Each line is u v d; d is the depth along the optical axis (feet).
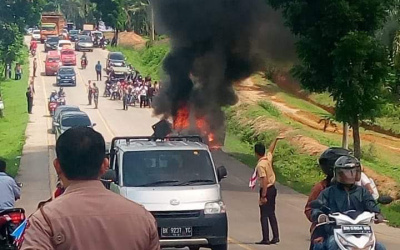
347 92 77.56
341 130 147.64
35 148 119.44
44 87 208.13
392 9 84.79
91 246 12.69
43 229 12.69
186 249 49.62
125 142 49.73
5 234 33.71
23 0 212.64
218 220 43.80
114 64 213.05
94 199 13.08
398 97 142.61
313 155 111.45
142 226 13.00
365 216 27.02
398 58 93.30
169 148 46.80
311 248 28.78
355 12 78.38
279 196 80.33
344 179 27.94
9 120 156.76
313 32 81.05
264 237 50.90
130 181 44.80
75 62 246.68
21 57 244.83
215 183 45.52
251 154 117.80
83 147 13.41
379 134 146.41
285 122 142.61
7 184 36.99
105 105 178.29
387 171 107.96
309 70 82.79
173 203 43.19
